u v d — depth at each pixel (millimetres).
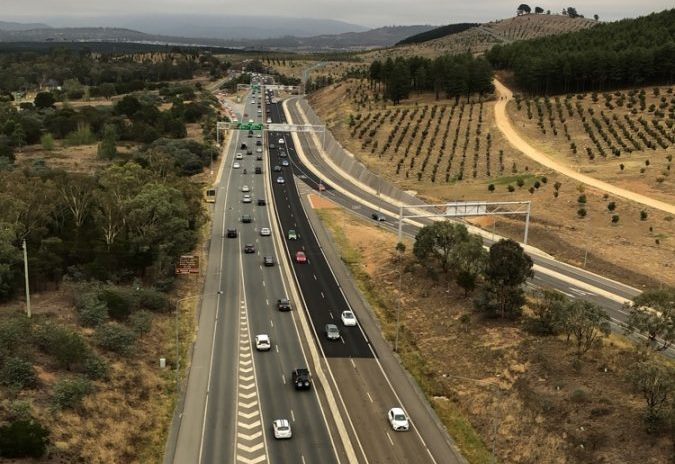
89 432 55281
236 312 86062
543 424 59156
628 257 104188
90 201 101688
